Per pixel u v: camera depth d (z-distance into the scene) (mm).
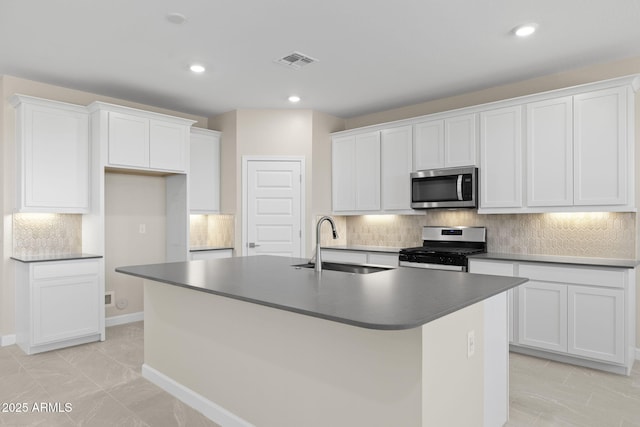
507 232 4117
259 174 5090
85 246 4168
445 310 1537
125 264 4656
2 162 3754
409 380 1582
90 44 3182
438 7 2641
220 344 2395
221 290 1977
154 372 2914
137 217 4773
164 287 2838
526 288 3461
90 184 4059
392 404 1633
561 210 3482
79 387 2855
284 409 2047
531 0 2545
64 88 4172
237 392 2295
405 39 3109
